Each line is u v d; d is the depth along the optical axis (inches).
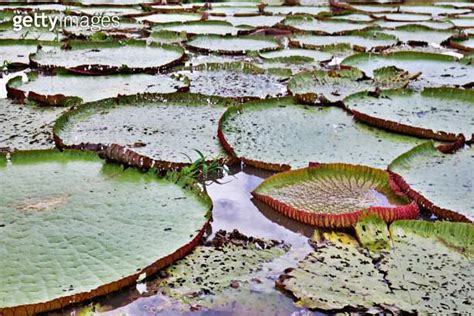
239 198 69.3
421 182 70.6
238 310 47.0
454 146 80.5
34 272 50.4
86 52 152.6
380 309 46.6
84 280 49.4
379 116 95.3
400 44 187.5
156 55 150.9
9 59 142.8
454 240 57.4
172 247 54.7
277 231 61.4
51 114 98.7
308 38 192.4
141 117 94.5
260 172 76.7
